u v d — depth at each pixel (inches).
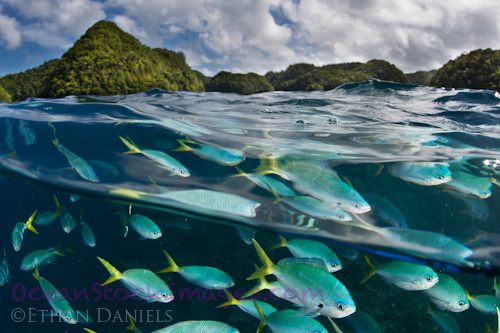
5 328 260.1
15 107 225.6
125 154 158.9
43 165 153.8
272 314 109.4
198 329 109.0
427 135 202.8
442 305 131.3
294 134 198.7
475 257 100.9
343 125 236.8
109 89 1700.3
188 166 148.4
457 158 155.2
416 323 199.5
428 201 121.9
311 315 101.7
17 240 184.4
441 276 131.7
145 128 185.9
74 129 181.8
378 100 426.6
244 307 134.2
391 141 185.8
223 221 132.6
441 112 310.0
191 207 132.6
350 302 91.3
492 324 203.0
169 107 282.2
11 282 326.6
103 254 328.5
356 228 117.6
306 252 130.3
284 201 128.0
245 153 156.9
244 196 131.7
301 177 133.4
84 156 157.0
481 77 2322.8
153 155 154.5
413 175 135.8
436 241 107.9
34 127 183.6
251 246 280.5
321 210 122.9
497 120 266.2
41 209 407.2
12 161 154.9
